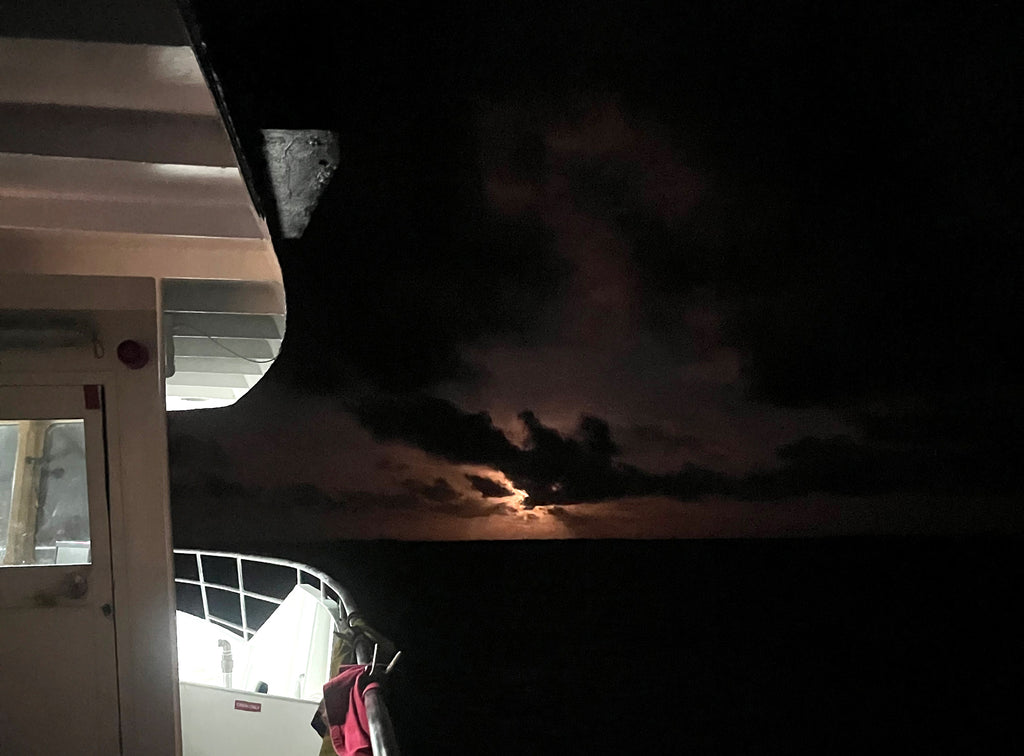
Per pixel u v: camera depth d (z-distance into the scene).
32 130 1.42
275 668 1.89
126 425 1.61
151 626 1.62
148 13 1.25
